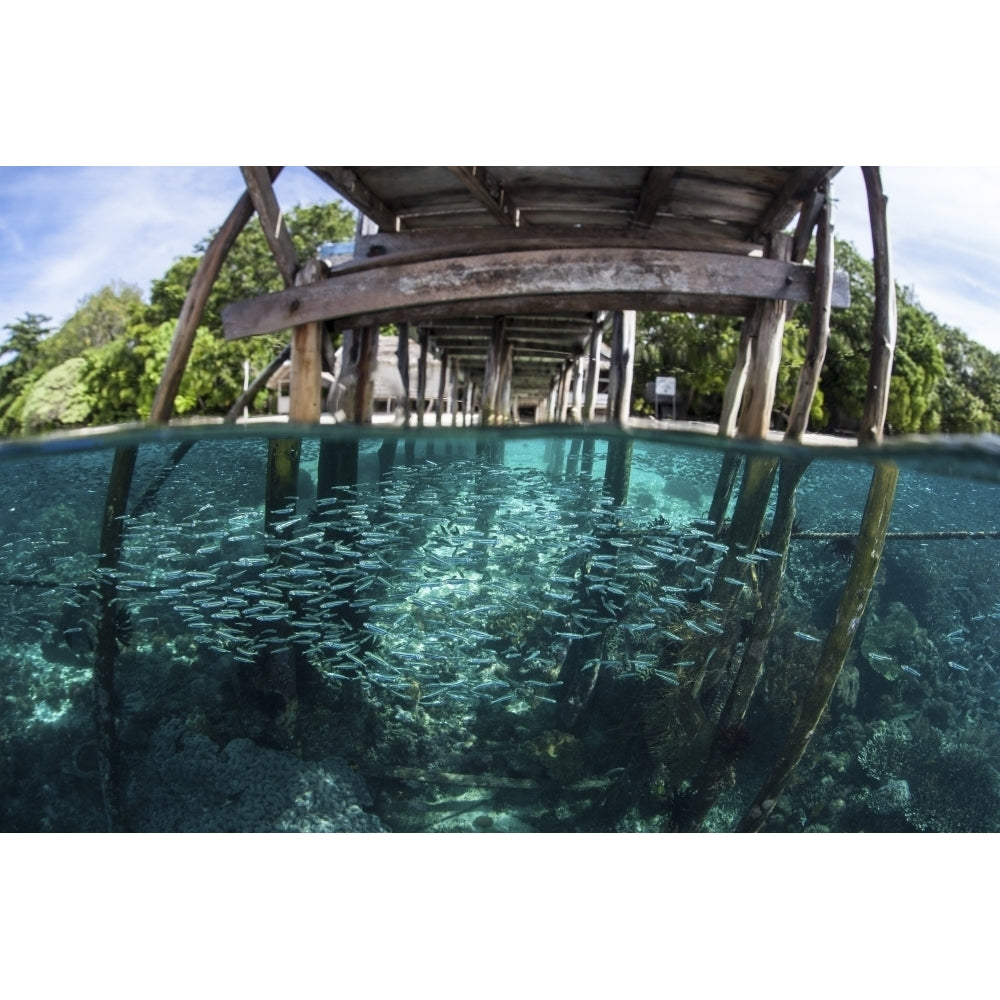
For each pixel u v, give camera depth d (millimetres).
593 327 12828
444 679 6457
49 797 5227
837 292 6910
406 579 7566
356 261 7973
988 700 6523
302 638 6574
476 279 7043
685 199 7621
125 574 7480
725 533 7188
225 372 17422
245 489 9234
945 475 7160
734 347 25578
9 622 7270
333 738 5742
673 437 8344
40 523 8812
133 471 8586
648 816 5191
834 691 6188
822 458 6840
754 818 5172
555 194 7777
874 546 5664
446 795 5320
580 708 6141
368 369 8938
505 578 7711
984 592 7395
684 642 6102
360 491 8898
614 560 7277
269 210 7309
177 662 6539
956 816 5262
